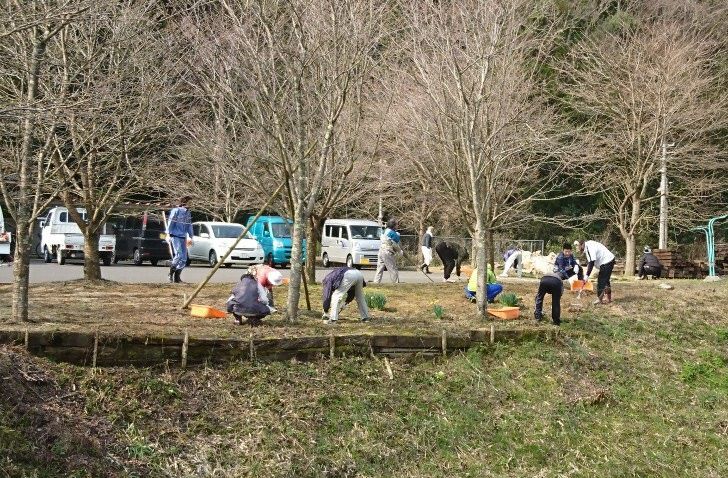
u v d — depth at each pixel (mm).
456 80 13133
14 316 10062
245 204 26375
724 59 27688
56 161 13742
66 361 9039
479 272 13109
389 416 9523
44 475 7340
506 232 33000
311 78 13094
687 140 27047
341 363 10219
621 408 10711
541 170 25531
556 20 20172
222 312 11805
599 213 28406
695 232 32812
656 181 29875
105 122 12875
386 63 16656
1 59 10562
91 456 7809
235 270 25000
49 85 11594
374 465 8641
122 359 9211
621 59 25031
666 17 27625
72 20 9641
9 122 10852
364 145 18141
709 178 28609
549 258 25234
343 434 9023
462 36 14016
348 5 12500
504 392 10477
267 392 9391
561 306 14766
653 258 23812
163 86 14672
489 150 13648
